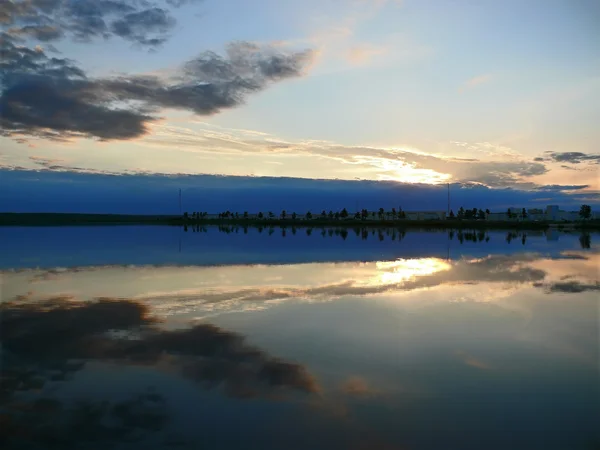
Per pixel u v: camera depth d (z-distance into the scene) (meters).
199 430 6.03
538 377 8.01
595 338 10.37
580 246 35.59
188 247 35.50
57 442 5.71
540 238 46.69
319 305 13.77
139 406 6.75
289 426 6.15
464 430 6.09
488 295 15.32
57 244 39.19
